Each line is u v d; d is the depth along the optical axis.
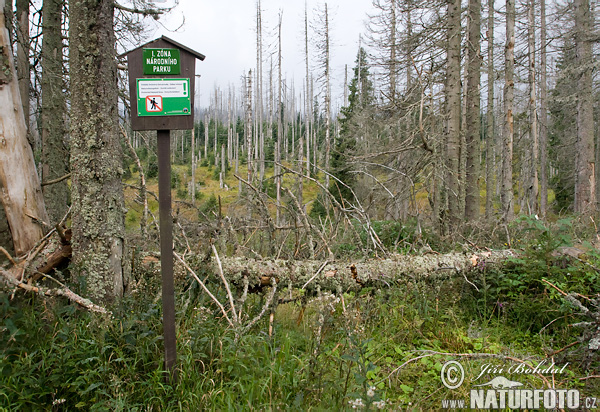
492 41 14.02
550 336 4.29
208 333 3.27
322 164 26.72
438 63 10.24
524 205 17.66
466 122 10.98
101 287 3.50
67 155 7.47
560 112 22.69
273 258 4.56
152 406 2.69
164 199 2.91
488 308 4.92
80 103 3.49
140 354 2.93
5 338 2.80
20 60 7.04
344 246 6.33
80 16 3.43
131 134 7.57
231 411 2.61
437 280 4.92
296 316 4.47
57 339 2.96
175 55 2.91
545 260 4.86
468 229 7.94
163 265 2.88
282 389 2.90
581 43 13.92
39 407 2.56
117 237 3.60
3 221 3.82
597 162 20.52
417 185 9.13
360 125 15.00
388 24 12.80
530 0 16.25
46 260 3.65
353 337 3.15
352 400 2.72
